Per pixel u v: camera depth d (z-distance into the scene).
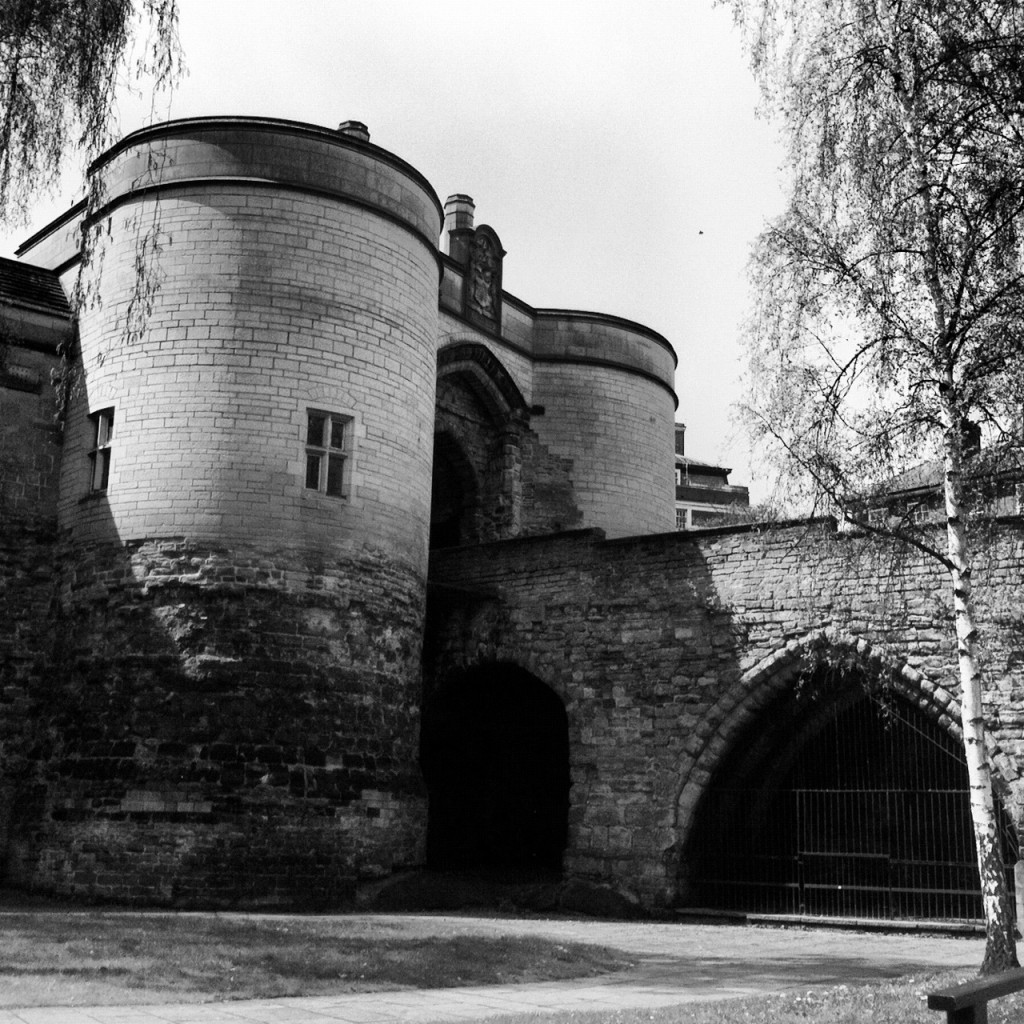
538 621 24.38
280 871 19.64
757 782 23.20
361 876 20.53
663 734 22.30
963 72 14.58
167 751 19.83
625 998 11.05
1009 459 14.20
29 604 22.62
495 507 30.50
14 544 22.73
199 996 10.27
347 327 22.20
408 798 21.86
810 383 14.80
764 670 21.33
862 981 12.87
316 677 20.78
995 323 13.97
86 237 16.95
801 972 13.64
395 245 23.25
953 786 24.27
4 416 23.12
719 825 22.25
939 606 19.81
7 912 16.64
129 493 21.23
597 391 32.66
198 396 21.17
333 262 22.23
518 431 31.06
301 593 20.92
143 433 21.33
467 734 27.27
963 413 13.85
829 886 20.88
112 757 20.11
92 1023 8.87
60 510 23.06
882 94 15.14
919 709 20.09
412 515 23.05
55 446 23.56
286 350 21.55
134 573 20.84
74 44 14.77
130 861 19.39
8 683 22.19
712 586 22.33
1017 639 18.83
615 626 23.33
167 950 12.28
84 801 20.08
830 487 14.34
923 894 22.89
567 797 27.59
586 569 23.94
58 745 21.06
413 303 23.56
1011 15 14.88
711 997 11.27
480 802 27.25
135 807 19.61
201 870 19.28
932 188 14.56
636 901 21.67
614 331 33.31
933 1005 7.07
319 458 21.75
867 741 24.56
